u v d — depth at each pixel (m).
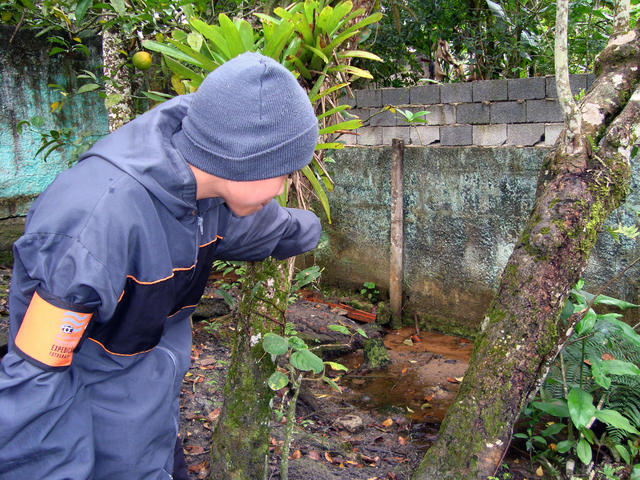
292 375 2.09
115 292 1.05
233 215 1.47
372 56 1.89
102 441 1.22
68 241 1.01
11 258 4.61
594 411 2.29
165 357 1.33
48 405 1.02
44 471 1.07
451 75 6.02
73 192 1.04
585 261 2.03
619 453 2.57
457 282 4.66
